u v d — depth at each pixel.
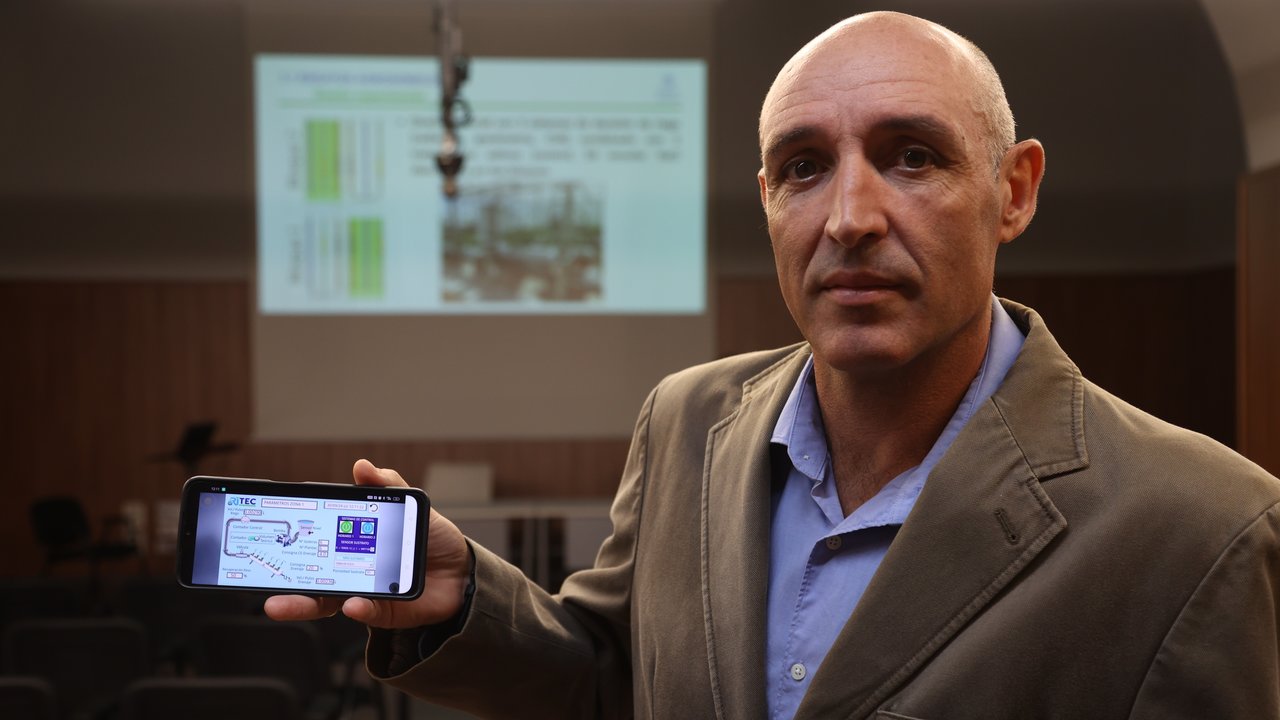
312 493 0.93
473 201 7.86
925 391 0.83
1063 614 0.74
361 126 7.77
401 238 7.84
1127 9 8.09
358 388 7.84
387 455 7.89
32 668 3.87
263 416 7.80
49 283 7.89
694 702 0.88
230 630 3.91
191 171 7.97
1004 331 0.89
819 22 8.09
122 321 7.93
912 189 0.76
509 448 7.95
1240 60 5.38
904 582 0.79
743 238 8.15
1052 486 0.78
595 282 7.93
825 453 0.89
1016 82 8.16
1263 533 0.73
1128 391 8.22
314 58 7.71
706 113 7.87
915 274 0.75
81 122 7.90
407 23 7.75
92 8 7.87
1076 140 8.17
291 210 7.75
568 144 7.87
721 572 0.90
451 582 0.98
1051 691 0.74
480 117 7.83
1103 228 8.22
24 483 7.85
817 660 0.83
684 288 7.95
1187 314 8.18
